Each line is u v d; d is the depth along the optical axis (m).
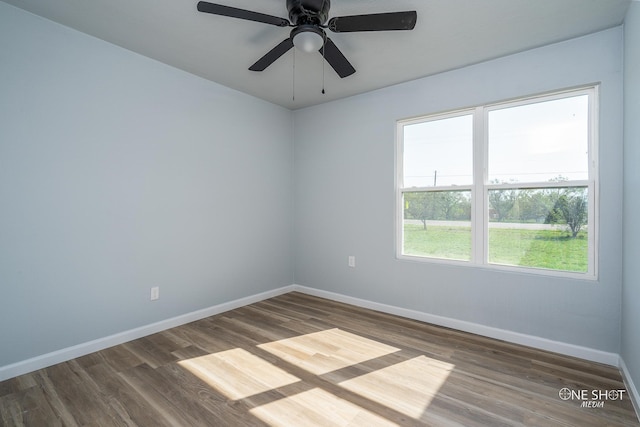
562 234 2.43
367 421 1.61
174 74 2.84
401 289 3.17
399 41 2.35
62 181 2.20
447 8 1.96
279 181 3.93
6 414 1.65
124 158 2.52
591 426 1.57
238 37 2.34
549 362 2.21
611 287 2.17
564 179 2.42
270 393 1.85
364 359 2.26
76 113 2.26
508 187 2.64
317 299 3.75
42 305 2.12
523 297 2.51
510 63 2.57
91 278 2.35
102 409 1.70
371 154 3.38
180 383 1.95
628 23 1.95
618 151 2.14
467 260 2.86
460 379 2.00
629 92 1.93
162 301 2.78
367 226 3.42
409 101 3.11
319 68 2.83
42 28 2.10
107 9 2.01
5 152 1.97
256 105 3.62
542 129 2.51
